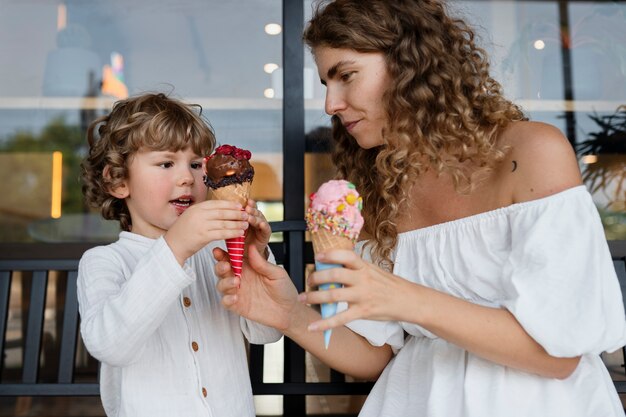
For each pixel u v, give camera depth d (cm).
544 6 231
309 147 224
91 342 128
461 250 137
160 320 127
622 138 229
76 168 240
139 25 239
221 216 122
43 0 240
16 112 239
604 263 123
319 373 219
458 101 136
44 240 236
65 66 240
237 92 236
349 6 141
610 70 231
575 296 117
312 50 147
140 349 129
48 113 240
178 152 154
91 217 237
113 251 152
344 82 143
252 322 155
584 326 116
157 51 239
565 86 231
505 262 127
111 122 159
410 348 150
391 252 155
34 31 240
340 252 107
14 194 238
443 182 145
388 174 144
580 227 122
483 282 134
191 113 161
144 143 149
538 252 121
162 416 140
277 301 141
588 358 131
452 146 138
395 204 146
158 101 160
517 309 117
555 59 231
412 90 136
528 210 126
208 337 152
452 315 116
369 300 109
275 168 233
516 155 133
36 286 202
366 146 150
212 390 147
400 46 138
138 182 152
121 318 124
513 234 129
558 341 115
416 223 152
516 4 230
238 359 156
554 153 127
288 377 197
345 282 107
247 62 237
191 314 151
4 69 239
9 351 227
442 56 139
